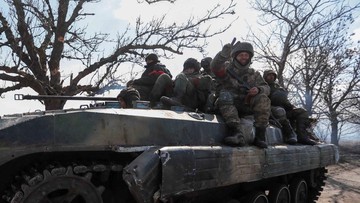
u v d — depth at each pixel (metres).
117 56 10.66
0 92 9.88
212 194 5.50
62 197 3.70
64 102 10.09
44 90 9.56
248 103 6.03
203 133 4.98
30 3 10.10
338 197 11.02
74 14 10.60
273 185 7.04
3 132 3.46
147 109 4.77
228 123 5.44
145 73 7.00
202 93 6.32
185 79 6.12
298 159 6.80
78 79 10.42
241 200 6.23
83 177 3.79
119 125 4.00
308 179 8.55
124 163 4.17
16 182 3.74
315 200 9.12
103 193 4.14
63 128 3.68
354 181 14.70
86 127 3.79
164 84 6.25
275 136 6.75
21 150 3.50
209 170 4.51
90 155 4.12
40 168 3.73
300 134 7.89
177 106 5.34
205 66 7.79
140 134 4.16
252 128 5.78
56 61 10.33
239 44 6.12
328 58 21.27
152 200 3.83
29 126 3.55
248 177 5.23
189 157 4.25
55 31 10.45
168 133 4.45
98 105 5.73
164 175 3.90
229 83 6.13
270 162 5.82
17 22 9.54
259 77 6.23
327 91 23.31
